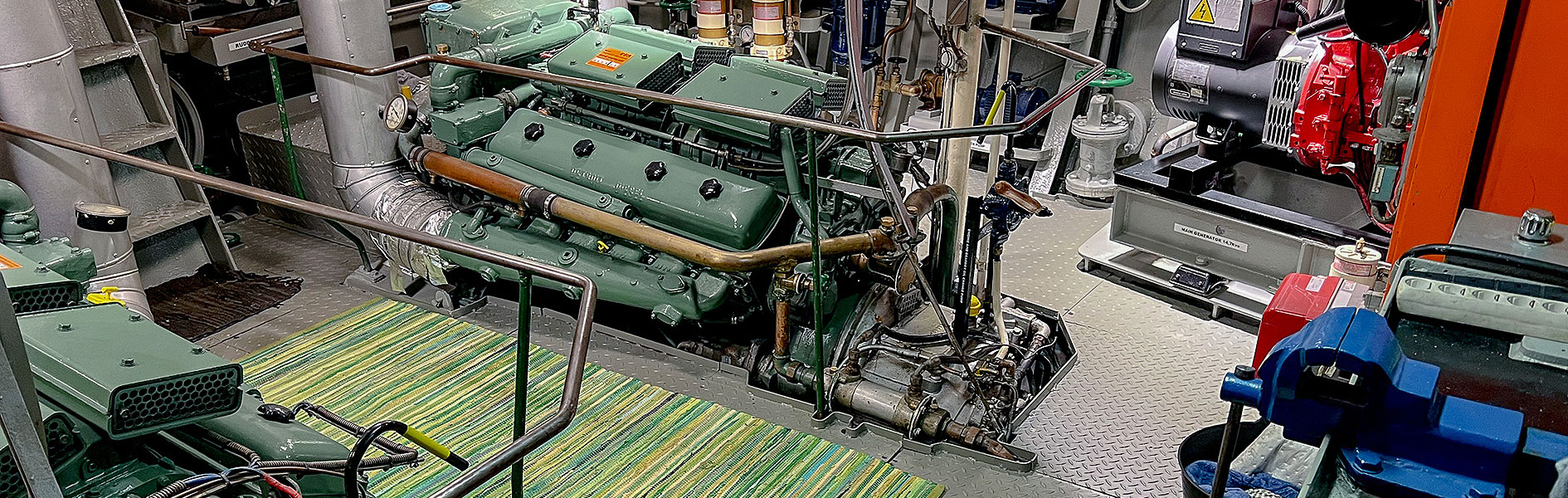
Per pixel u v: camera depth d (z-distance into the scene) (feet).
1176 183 16.20
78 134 13.17
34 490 4.24
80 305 7.74
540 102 15.47
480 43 15.11
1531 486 4.94
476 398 13.29
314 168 17.34
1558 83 8.35
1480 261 6.99
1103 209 19.88
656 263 13.46
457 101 15.03
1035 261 17.54
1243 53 16.08
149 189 15.53
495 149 14.69
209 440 7.13
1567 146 8.52
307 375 13.75
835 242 12.26
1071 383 13.78
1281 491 8.84
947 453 12.21
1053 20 21.03
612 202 13.62
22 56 12.35
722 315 13.70
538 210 13.82
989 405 12.12
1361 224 15.85
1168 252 16.67
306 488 7.28
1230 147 17.40
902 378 12.92
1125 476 11.85
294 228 18.56
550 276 8.37
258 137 17.83
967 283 13.34
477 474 6.18
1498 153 8.93
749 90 13.37
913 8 13.99
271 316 15.39
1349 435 5.13
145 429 6.62
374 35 14.98
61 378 6.63
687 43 14.97
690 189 13.19
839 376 12.77
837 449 12.25
